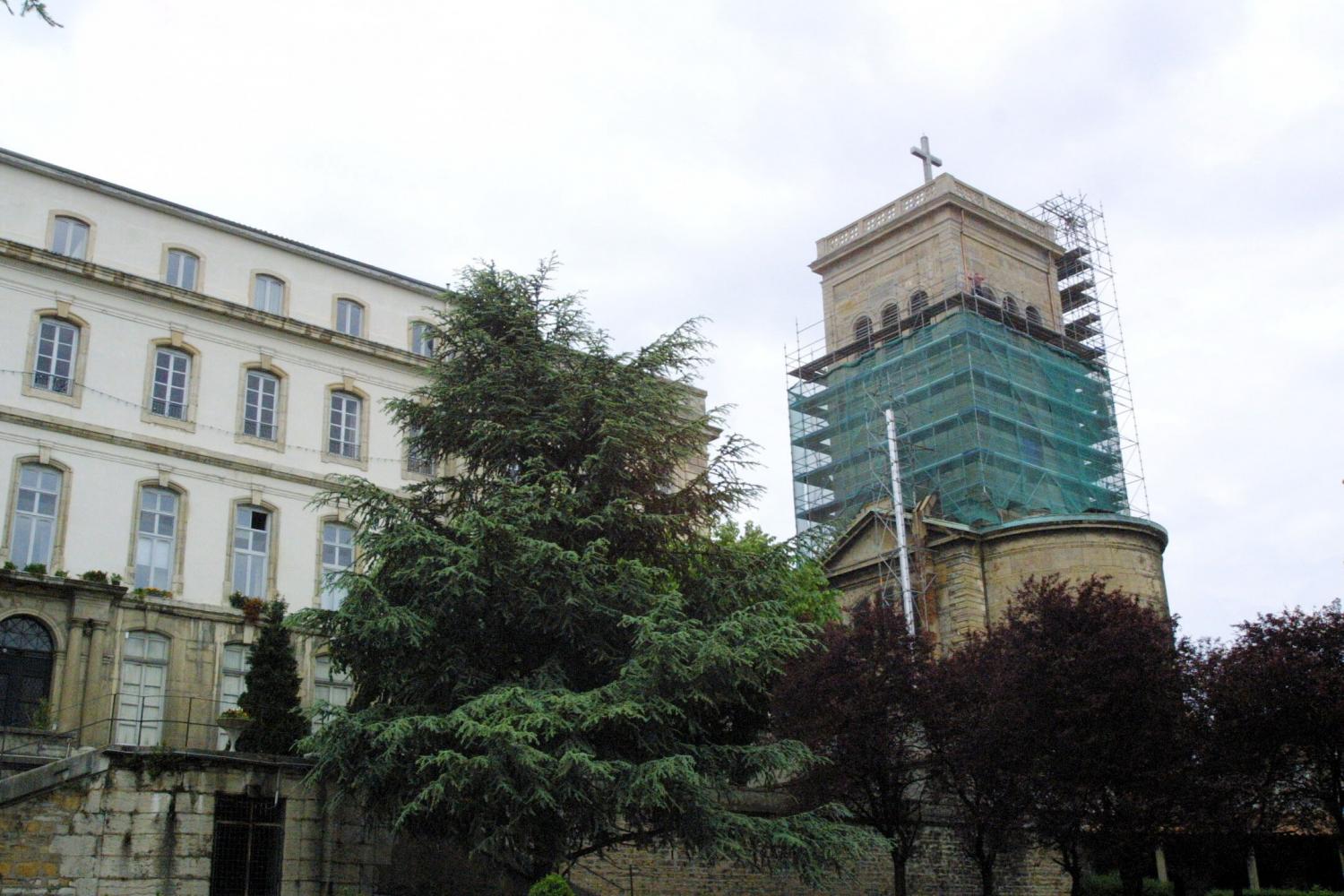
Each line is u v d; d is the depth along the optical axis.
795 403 69.31
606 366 31.12
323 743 26.48
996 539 55.75
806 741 36.09
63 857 25.89
